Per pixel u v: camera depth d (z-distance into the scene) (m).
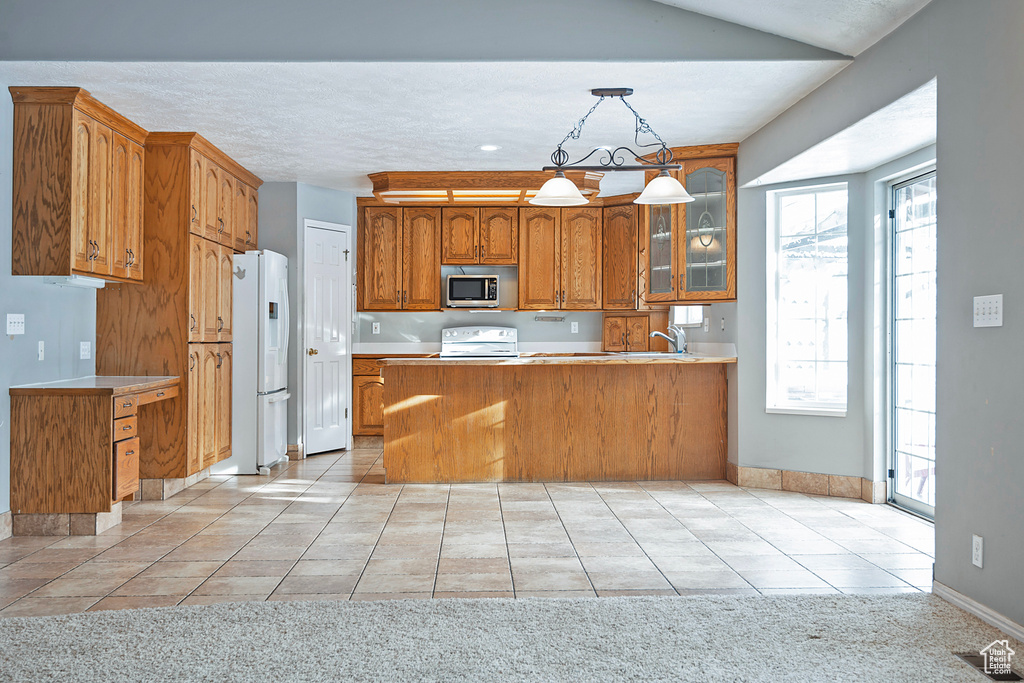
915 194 4.52
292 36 3.68
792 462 5.14
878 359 4.78
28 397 3.97
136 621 2.74
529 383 5.48
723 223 5.36
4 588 3.16
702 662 2.41
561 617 2.78
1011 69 2.59
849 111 3.80
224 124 4.73
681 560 3.55
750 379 5.30
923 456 4.44
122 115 4.48
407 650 2.49
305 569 3.41
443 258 7.64
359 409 7.74
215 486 5.33
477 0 3.71
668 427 5.56
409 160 5.79
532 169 6.14
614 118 4.67
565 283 7.66
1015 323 2.58
